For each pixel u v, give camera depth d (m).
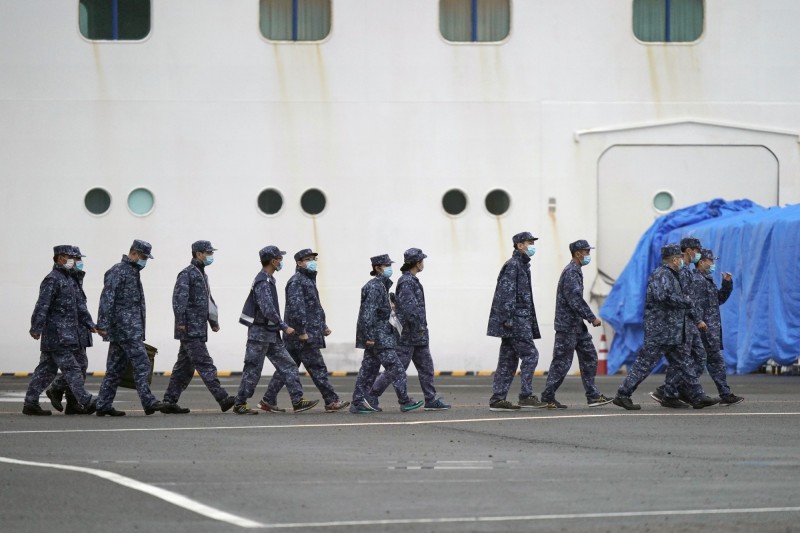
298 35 80.06
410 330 50.69
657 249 77.00
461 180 79.62
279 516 24.86
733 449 36.03
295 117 79.44
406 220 79.50
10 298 78.62
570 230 80.00
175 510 25.55
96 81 79.00
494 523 24.05
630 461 33.25
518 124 79.88
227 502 26.52
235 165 79.25
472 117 79.81
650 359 49.72
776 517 24.66
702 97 80.69
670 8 81.19
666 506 25.97
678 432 40.88
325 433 41.16
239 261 79.06
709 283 52.06
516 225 79.81
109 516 24.89
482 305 79.50
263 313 49.34
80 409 49.78
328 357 79.12
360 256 79.31
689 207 78.88
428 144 79.62
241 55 79.44
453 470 31.48
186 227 79.00
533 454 34.91
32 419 47.00
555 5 80.12
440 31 80.00
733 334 71.38
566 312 51.06
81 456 34.53
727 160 80.62
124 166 79.00
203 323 49.78
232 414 49.44
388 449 36.31
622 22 80.31
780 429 41.72
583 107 80.12
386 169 79.50
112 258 78.94
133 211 79.12
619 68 80.31
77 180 78.94
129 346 48.62
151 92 79.19
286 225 79.25
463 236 79.62
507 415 47.94
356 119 79.50
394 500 26.80
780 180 80.62
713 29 80.62
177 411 49.72
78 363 49.94
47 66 78.94
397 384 49.94
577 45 80.19
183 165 79.06
